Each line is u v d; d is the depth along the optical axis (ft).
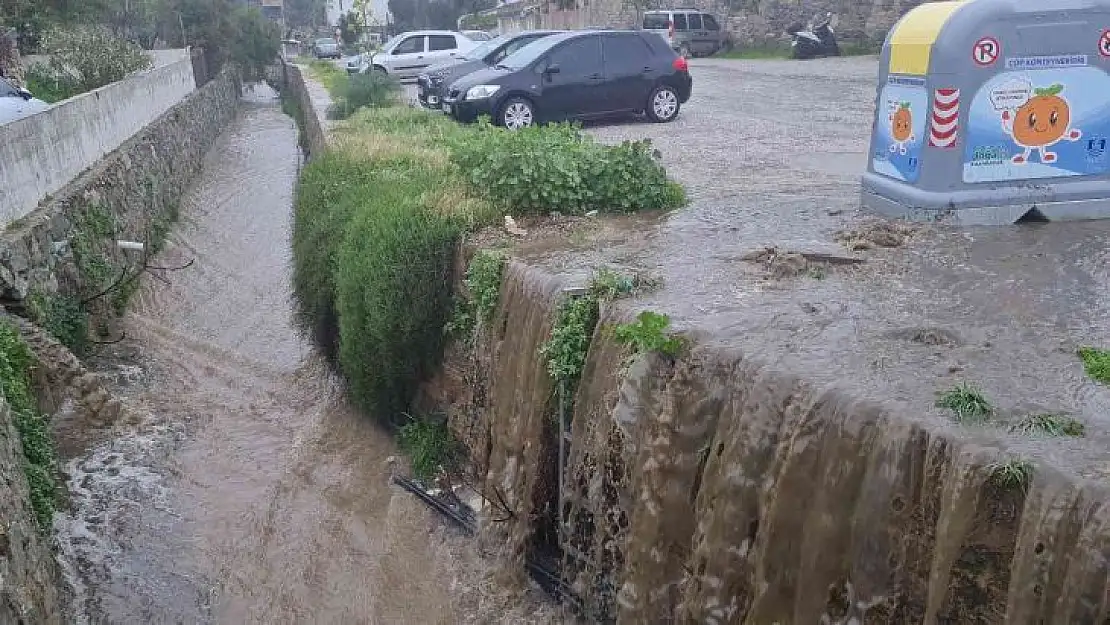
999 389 12.60
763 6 104.32
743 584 13.69
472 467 23.30
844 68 79.20
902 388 12.68
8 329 26.27
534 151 26.81
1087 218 22.48
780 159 35.76
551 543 20.18
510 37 62.18
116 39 71.97
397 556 21.89
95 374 30.01
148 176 50.49
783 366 13.73
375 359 26.16
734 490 13.66
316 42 176.35
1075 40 21.34
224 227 53.67
